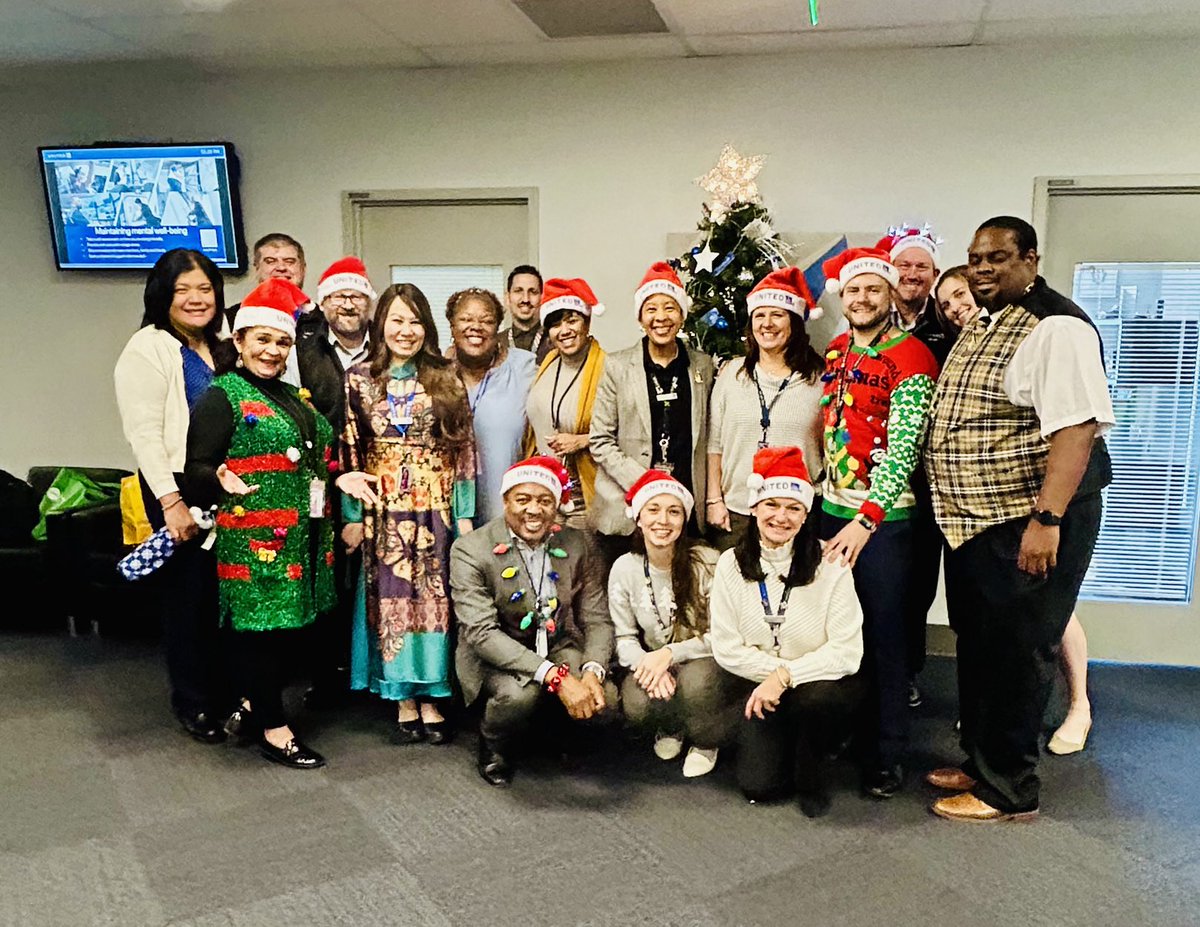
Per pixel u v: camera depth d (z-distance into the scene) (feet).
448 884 6.75
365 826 7.61
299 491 8.41
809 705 7.63
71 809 7.91
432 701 9.37
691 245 12.75
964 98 11.91
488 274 13.62
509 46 12.05
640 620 8.45
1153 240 11.76
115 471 14.23
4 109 14.32
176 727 9.68
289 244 10.69
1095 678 11.46
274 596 8.31
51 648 12.35
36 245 14.61
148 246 14.02
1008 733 7.48
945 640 12.49
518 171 13.15
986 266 7.07
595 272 13.14
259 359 8.35
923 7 10.27
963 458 7.25
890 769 8.04
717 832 7.50
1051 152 11.78
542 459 8.44
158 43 12.05
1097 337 6.79
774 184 12.51
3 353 14.98
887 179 12.23
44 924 6.31
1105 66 11.49
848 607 7.66
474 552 8.40
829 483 8.15
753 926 6.27
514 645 8.14
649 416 9.12
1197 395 11.84
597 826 7.59
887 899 6.57
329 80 13.41
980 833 7.48
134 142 13.92
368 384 8.83
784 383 8.65
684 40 11.68
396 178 13.47
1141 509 12.11
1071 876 6.86
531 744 9.05
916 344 7.80
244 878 6.85
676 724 8.54
